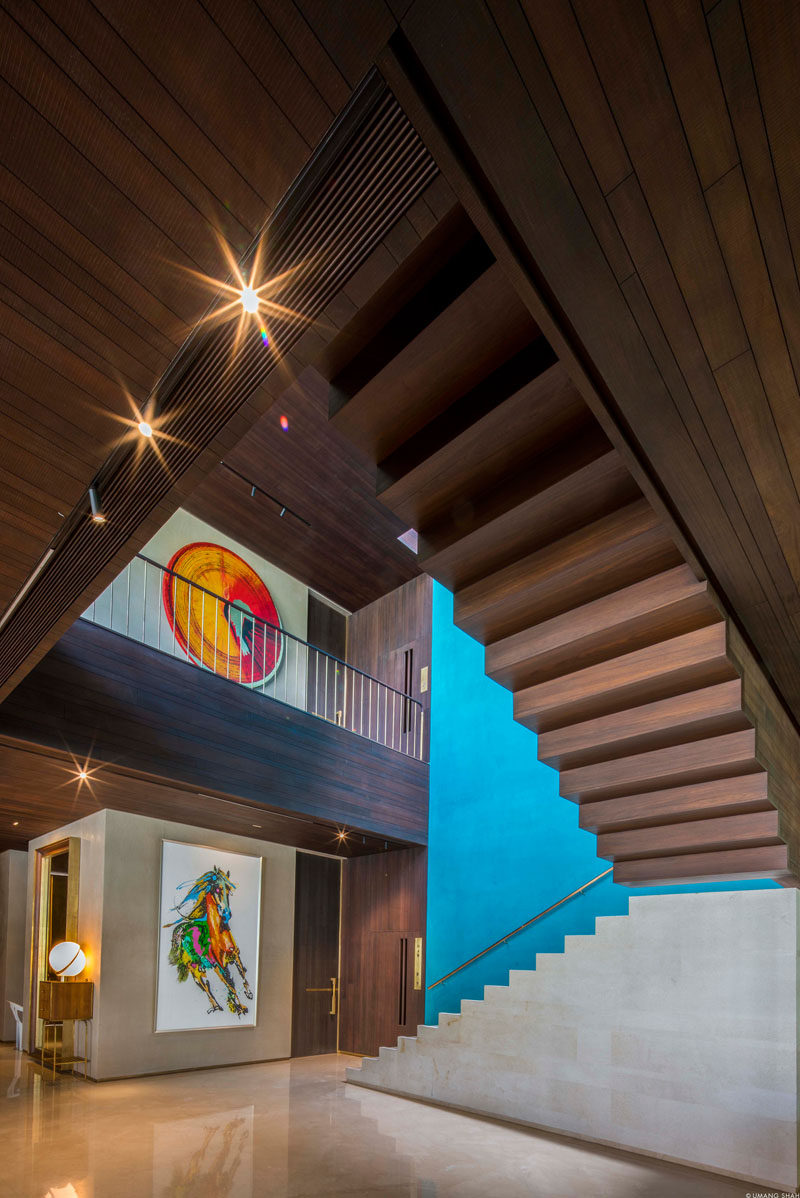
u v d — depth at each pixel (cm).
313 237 264
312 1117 687
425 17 194
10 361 291
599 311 279
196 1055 923
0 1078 848
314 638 1267
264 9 190
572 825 925
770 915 571
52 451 337
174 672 764
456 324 344
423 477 428
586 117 217
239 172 229
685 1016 598
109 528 411
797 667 564
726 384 308
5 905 1239
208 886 978
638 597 464
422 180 252
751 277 263
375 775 1005
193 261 259
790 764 639
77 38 193
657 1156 586
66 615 496
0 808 891
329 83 208
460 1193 489
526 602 494
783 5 187
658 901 632
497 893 977
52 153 221
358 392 388
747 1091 552
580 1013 663
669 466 355
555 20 194
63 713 659
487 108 217
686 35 196
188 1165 530
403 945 1067
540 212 246
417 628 1207
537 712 570
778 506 380
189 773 757
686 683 508
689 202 239
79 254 252
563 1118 654
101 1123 645
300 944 1088
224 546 1156
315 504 1016
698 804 590
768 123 215
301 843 1084
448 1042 767
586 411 378
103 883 873
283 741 876
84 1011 842
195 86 206
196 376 320
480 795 1034
